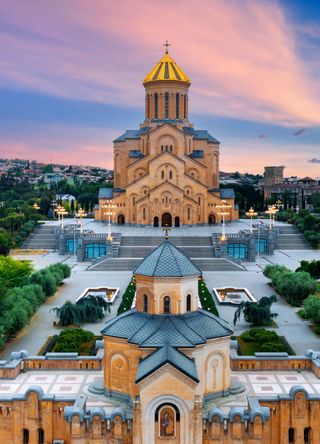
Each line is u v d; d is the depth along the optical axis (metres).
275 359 53.47
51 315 87.94
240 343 70.56
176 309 47.06
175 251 48.59
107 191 190.12
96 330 79.06
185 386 39.84
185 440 40.09
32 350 69.69
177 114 185.25
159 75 183.88
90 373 52.91
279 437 44.16
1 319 72.00
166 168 174.25
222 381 47.19
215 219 181.50
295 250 164.88
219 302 95.50
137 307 48.72
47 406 44.06
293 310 91.69
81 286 110.75
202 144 189.75
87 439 41.66
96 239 148.12
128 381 45.81
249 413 41.91
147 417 40.12
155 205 171.38
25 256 151.25
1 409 44.50
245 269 130.50
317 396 44.25
